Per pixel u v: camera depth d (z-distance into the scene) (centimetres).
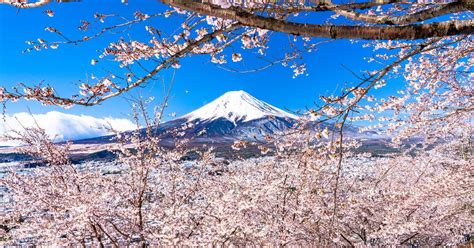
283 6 308
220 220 860
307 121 518
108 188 883
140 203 876
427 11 237
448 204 1074
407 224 990
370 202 1069
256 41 405
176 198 1002
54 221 829
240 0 297
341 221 1011
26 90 328
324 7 281
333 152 470
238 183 948
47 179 902
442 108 793
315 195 1010
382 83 691
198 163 1097
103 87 333
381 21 250
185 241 809
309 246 1050
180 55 311
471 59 798
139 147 946
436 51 736
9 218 891
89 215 767
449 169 1132
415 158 1288
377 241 1182
